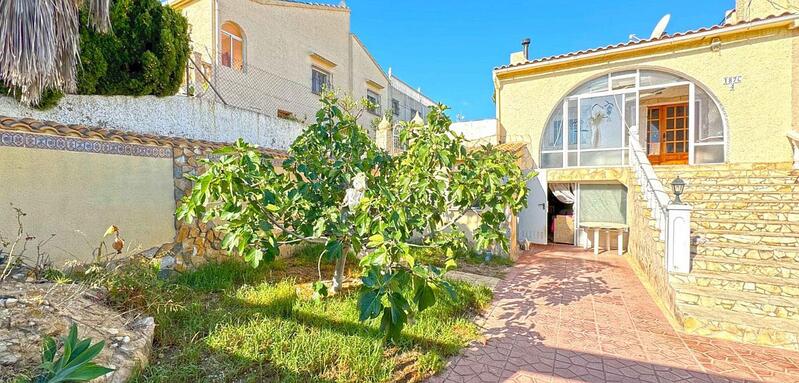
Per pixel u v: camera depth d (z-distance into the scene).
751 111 10.25
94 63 6.51
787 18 9.54
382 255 2.99
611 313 5.70
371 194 4.82
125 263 5.16
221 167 4.07
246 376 3.36
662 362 4.15
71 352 2.43
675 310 5.45
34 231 4.64
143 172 5.87
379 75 21.92
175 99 8.00
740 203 8.23
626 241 11.58
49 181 4.79
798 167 9.22
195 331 4.02
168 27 7.75
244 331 4.00
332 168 5.57
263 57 13.81
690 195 9.04
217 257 6.88
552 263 9.48
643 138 12.79
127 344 3.45
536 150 13.21
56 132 4.84
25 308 3.61
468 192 5.59
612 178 11.52
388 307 2.69
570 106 12.82
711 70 10.73
